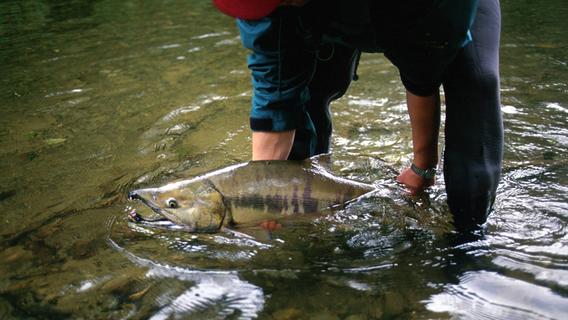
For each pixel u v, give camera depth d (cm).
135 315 138
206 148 221
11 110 258
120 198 186
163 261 156
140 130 236
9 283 149
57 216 177
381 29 134
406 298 141
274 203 161
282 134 167
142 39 356
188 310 139
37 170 205
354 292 144
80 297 144
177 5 441
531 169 196
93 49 340
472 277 147
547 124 230
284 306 140
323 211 165
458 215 163
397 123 240
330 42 165
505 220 168
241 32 156
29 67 311
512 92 261
